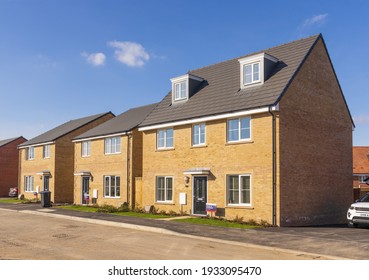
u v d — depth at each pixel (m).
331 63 21.53
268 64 19.72
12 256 10.62
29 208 26.94
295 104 18.48
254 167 18.06
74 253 11.06
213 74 23.91
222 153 19.52
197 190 20.77
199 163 20.62
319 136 19.94
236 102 19.31
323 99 20.56
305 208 18.45
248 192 18.36
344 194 21.44
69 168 34.34
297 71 18.70
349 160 22.25
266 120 17.80
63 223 18.55
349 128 22.61
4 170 45.19
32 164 37.34
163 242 13.02
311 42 20.28
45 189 34.91
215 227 16.36
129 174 26.23
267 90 18.55
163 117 23.05
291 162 17.92
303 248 11.80
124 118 31.31
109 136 28.14
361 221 16.17
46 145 35.28
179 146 21.88
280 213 17.08
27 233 15.18
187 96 23.03
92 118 36.75
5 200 36.44
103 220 18.80
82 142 31.31
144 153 24.11
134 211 23.66
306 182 18.70
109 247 12.05
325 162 20.19
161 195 22.94
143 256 10.64
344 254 10.95
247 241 13.02
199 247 12.12
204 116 20.16
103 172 28.67
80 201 30.80
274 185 17.23
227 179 19.23
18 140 46.53
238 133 19.02
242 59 20.34
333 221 20.27
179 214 21.17
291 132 18.08
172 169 22.16
